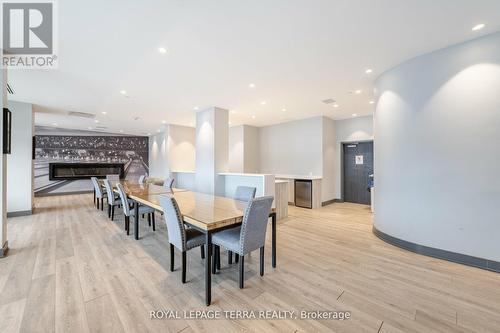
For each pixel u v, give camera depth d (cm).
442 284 228
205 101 505
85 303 195
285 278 240
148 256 295
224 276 245
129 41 262
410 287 223
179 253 308
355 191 695
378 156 369
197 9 209
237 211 249
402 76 322
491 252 257
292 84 400
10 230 407
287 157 743
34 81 379
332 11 212
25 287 219
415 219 311
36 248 321
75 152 899
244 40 262
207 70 341
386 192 352
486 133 258
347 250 320
